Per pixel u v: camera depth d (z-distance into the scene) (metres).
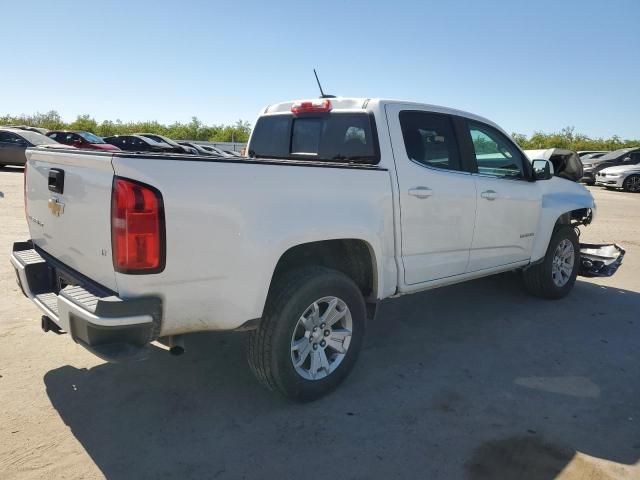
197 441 2.87
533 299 5.74
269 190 2.90
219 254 2.71
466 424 3.14
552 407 3.37
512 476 2.67
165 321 2.63
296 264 3.55
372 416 3.19
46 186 3.23
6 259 6.30
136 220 2.45
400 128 3.87
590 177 23.41
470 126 4.47
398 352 4.18
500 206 4.60
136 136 23.78
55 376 3.54
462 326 4.83
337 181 3.27
